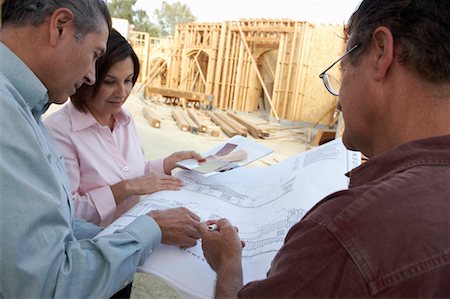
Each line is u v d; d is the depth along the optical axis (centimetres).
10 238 83
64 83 106
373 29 71
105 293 95
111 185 159
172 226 112
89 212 154
